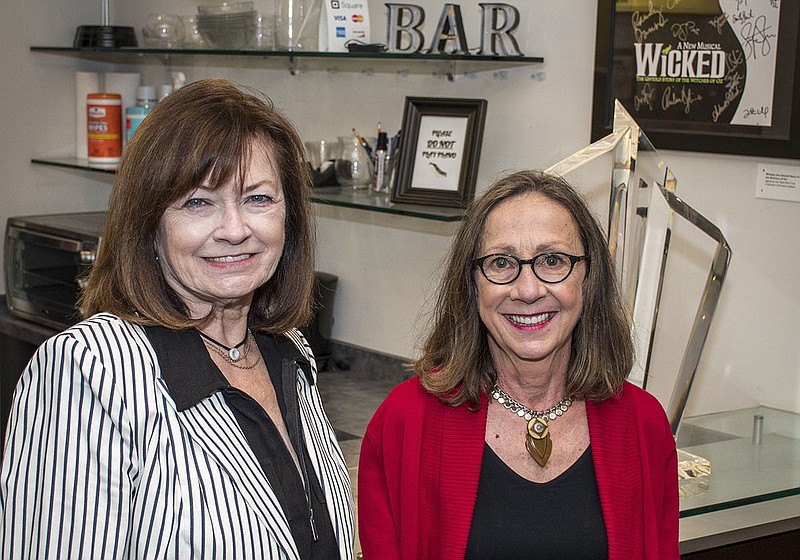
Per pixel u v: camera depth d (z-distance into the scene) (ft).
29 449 3.66
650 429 5.33
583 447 5.19
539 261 4.97
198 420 3.94
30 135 11.41
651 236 6.26
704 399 7.92
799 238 7.14
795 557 6.39
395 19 8.39
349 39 8.53
